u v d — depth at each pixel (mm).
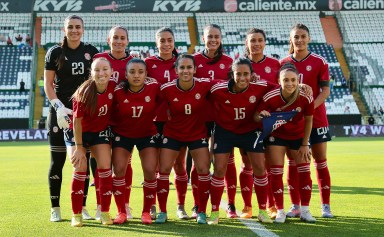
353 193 8992
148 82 6547
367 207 7543
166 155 6664
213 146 6758
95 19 39531
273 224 6359
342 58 38438
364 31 39906
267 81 6648
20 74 35281
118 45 6961
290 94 6367
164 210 6648
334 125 30953
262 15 40625
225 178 7016
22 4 39438
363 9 40688
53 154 6746
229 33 39469
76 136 6324
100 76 6223
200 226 6273
